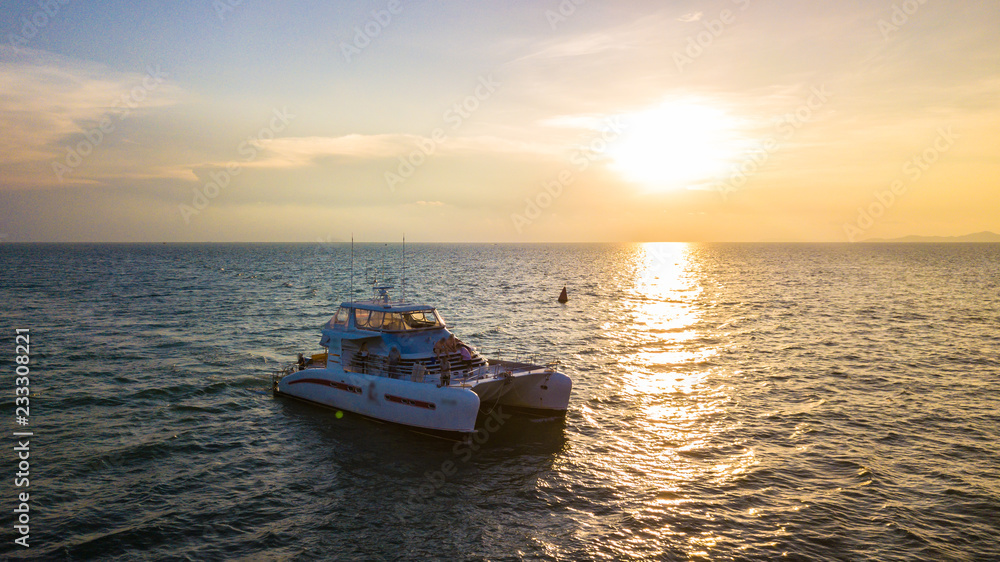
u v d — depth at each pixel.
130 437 17.88
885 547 11.70
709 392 23.41
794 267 129.00
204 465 15.92
